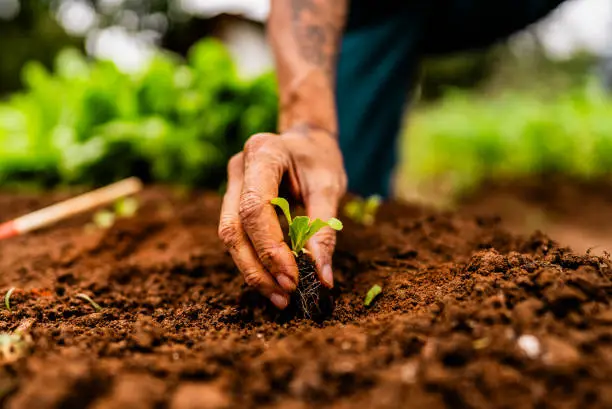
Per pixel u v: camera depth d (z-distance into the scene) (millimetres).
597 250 1161
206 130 1022
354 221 620
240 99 1033
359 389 298
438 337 330
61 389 286
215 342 365
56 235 704
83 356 333
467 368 298
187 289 497
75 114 1049
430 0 893
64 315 441
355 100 925
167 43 4684
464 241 525
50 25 4438
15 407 281
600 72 3693
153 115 1067
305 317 425
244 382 310
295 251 418
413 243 535
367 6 905
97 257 596
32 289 490
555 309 336
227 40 3895
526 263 402
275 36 551
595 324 322
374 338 342
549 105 2346
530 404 280
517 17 880
